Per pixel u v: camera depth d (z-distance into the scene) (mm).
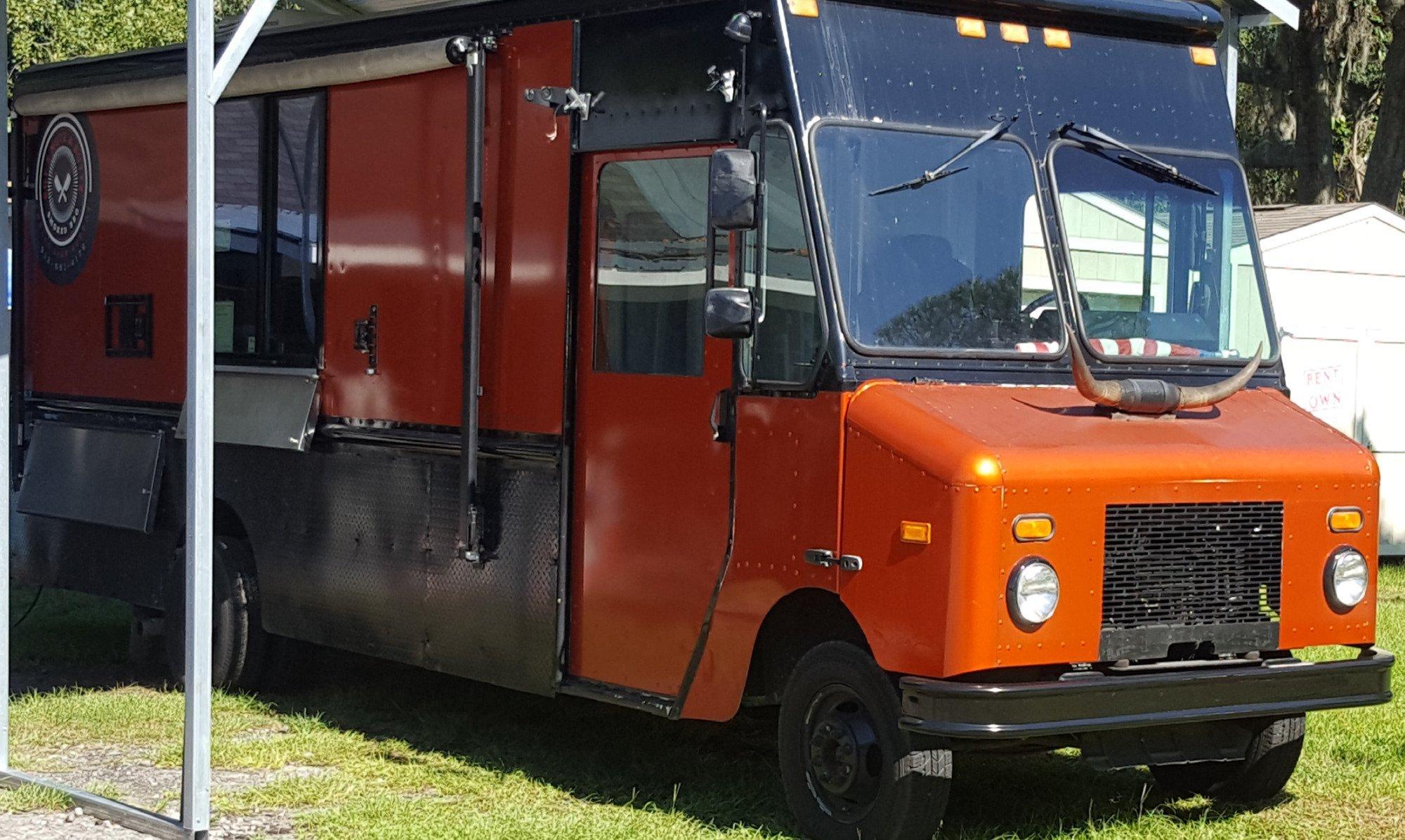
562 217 6910
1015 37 6609
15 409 10156
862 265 6027
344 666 9680
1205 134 6945
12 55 15352
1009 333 6258
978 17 6551
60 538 9984
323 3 7812
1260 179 31734
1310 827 6473
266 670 8844
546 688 6926
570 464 6891
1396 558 16438
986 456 5516
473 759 7508
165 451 9086
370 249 7898
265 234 8570
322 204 8195
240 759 7375
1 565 6879
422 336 7598
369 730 8102
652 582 6574
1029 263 6367
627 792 6938
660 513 6543
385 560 7781
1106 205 6586
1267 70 26109
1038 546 5594
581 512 6871
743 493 6211
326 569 8141
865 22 6297
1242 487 6016
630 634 6668
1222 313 6797
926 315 6094
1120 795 6969
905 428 5699
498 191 7191
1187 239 6750
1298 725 6617
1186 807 6797
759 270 6172
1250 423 6367
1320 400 15594
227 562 8812
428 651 7535
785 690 6230
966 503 5484
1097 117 6688
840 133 6102
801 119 6051
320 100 8211
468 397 7125
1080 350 6207
